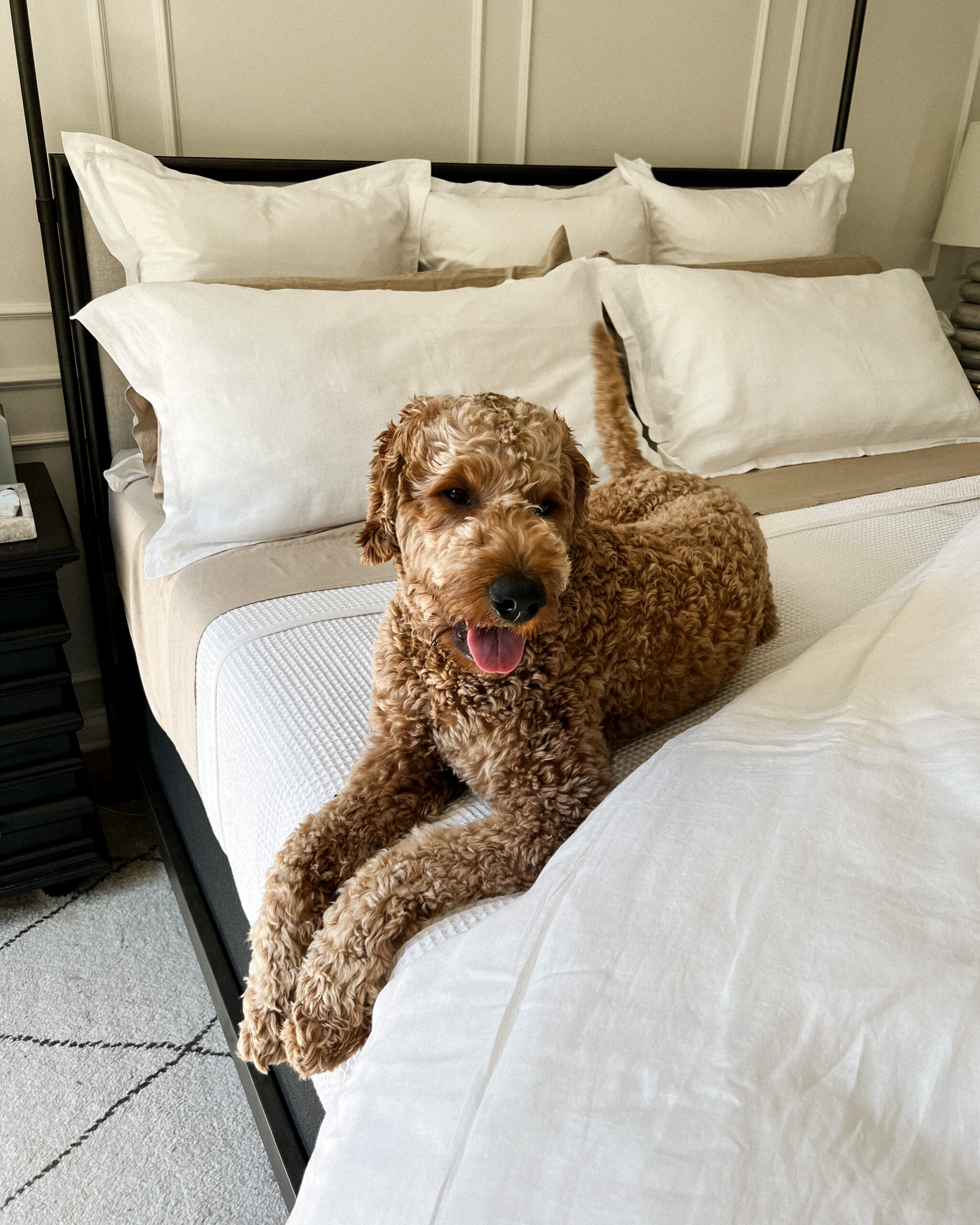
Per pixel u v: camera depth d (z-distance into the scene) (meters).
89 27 1.97
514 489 0.96
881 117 3.17
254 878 1.07
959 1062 0.53
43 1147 1.38
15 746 1.74
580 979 0.61
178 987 1.67
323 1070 0.80
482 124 2.51
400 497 1.02
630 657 1.03
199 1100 1.46
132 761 2.15
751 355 2.04
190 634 1.41
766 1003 0.57
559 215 2.26
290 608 1.40
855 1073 0.54
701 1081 0.53
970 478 2.00
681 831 0.73
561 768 0.94
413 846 0.87
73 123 2.03
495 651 0.90
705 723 0.93
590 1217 0.48
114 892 1.92
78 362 2.05
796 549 1.64
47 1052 1.54
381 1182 0.56
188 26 2.08
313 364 1.62
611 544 1.08
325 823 0.93
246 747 1.16
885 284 2.29
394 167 2.21
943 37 3.15
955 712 0.85
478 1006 0.64
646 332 2.11
